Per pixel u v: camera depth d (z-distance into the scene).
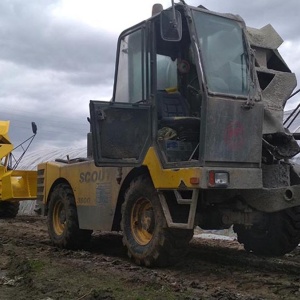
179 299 4.74
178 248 6.18
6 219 15.13
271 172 6.38
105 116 6.24
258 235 7.35
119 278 5.73
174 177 5.93
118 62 7.28
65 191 8.45
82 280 5.65
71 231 8.19
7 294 5.08
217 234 10.98
